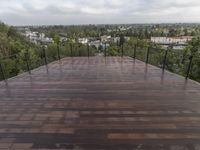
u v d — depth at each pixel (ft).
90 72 16.99
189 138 6.64
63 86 12.87
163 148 6.14
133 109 9.02
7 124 7.84
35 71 17.72
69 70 17.98
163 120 7.91
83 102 10.00
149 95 10.85
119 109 9.04
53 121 8.01
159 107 9.20
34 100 10.41
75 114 8.62
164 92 11.31
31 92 11.73
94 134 6.97
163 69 17.20
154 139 6.60
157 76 15.17
